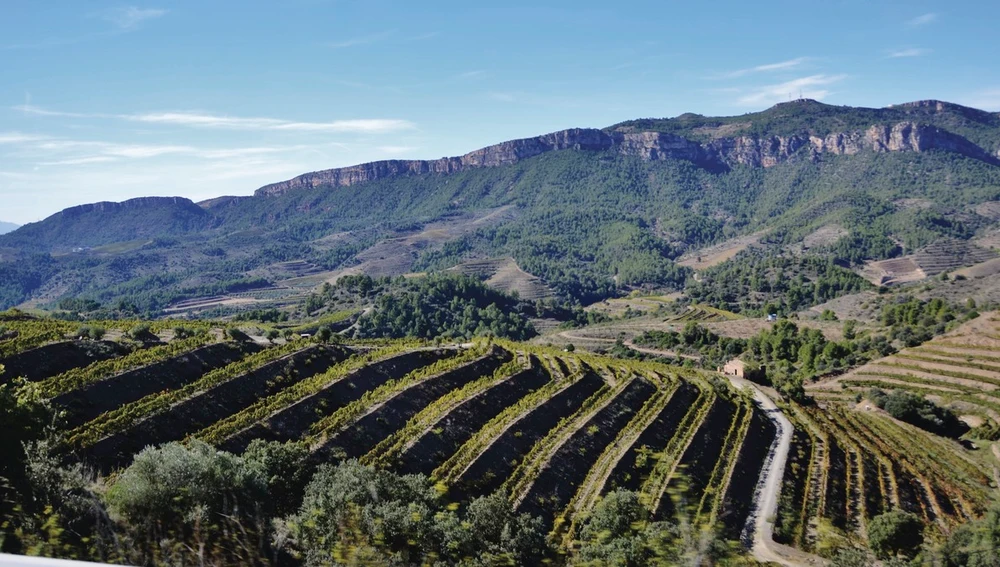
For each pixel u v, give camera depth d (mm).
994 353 108312
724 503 52219
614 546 13844
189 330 79125
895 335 136750
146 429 50281
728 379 100375
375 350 84688
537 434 65562
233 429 53656
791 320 182000
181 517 16438
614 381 88062
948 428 90875
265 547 15805
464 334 185750
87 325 75688
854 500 59062
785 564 40500
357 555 15383
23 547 13617
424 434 59188
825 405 101500
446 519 19562
